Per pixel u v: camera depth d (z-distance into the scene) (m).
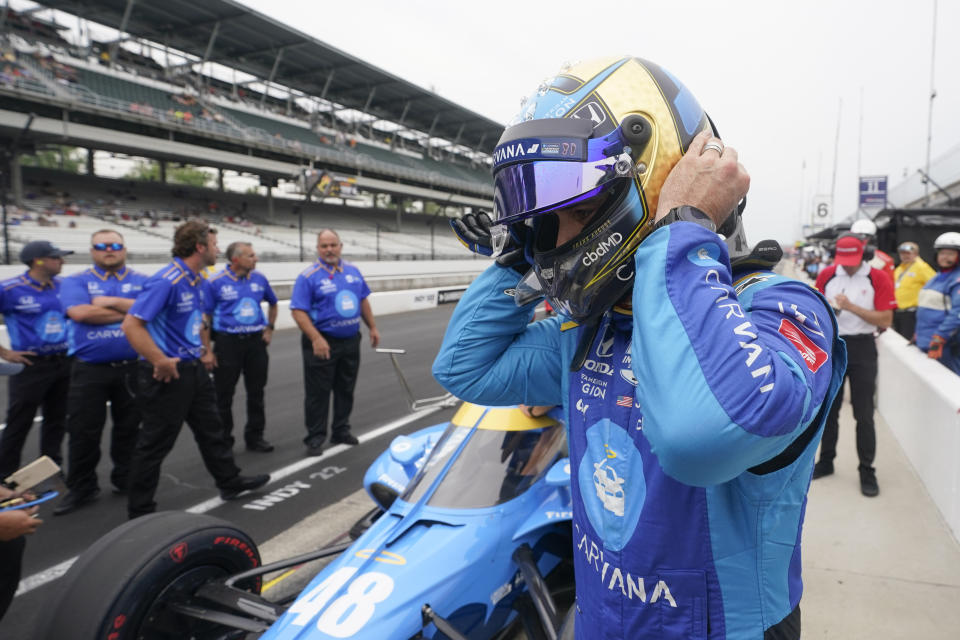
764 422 0.69
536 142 0.89
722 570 0.86
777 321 0.80
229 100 32.75
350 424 5.96
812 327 0.81
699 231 0.79
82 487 3.96
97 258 4.14
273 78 34.28
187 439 5.42
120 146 24.70
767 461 0.81
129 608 1.82
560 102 0.92
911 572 2.76
